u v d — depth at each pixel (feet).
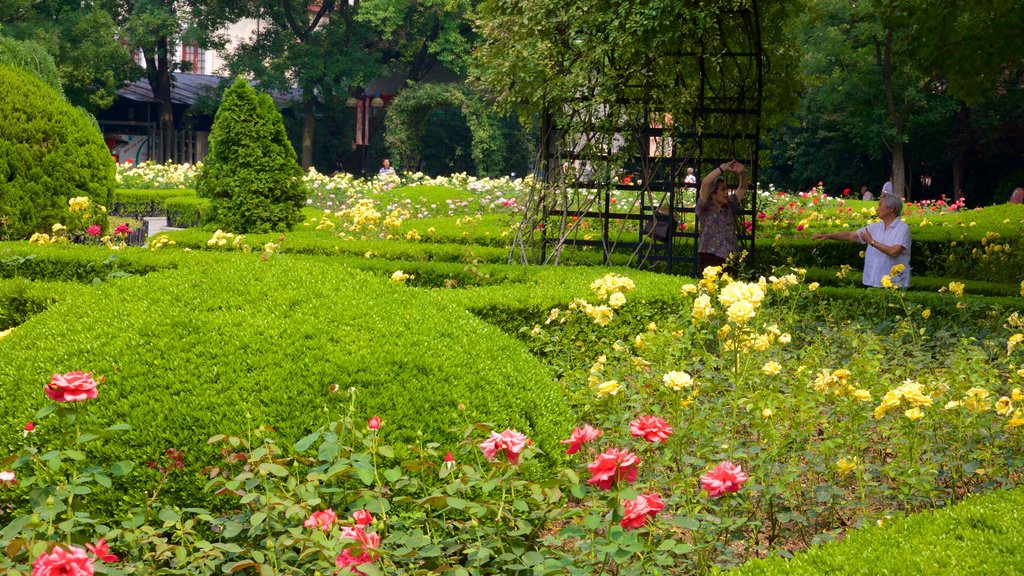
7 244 27.04
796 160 119.85
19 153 32.83
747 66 34.55
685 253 36.42
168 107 131.85
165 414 11.02
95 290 13.41
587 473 10.31
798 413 13.38
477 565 9.12
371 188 65.98
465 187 68.03
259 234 37.96
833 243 37.58
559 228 33.55
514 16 30.83
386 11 114.01
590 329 19.54
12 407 11.14
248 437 10.73
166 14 117.70
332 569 8.49
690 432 12.57
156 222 62.49
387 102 138.00
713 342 20.68
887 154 114.83
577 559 10.03
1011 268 32.76
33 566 7.04
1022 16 38.06
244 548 9.43
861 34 98.63
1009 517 10.02
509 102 31.83
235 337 12.00
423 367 12.17
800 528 11.75
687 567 10.85
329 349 12.05
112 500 10.58
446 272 26.35
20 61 62.03
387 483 10.74
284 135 42.01
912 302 24.03
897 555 9.13
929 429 12.57
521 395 12.51
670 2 28.71
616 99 30.37
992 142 103.76
